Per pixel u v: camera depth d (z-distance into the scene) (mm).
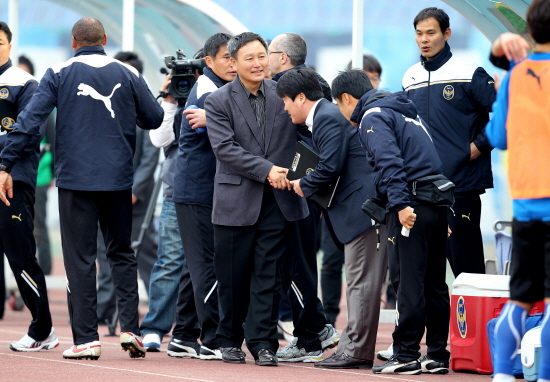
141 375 17859
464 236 21391
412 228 18391
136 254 27266
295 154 19797
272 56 22594
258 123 20000
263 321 19953
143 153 30109
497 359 14742
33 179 21453
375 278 19438
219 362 20578
